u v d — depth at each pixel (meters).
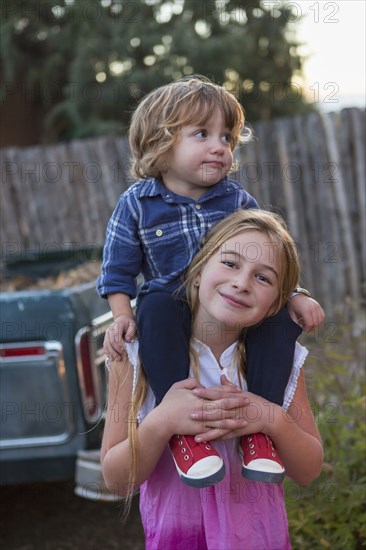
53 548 3.79
